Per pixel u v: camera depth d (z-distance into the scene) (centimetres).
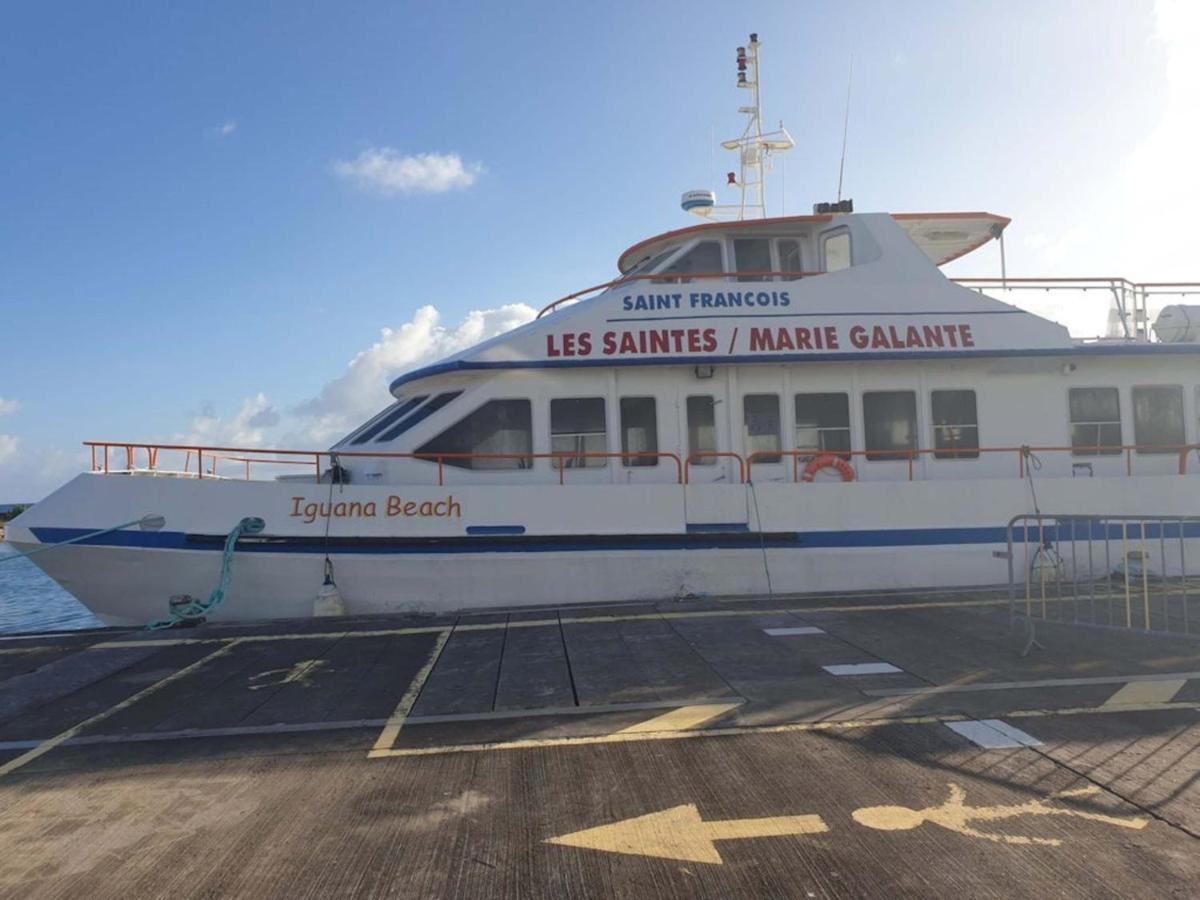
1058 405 1214
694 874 369
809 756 507
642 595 1094
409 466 1129
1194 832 394
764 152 1488
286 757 539
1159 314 1320
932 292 1179
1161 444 1231
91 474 1059
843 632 868
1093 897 339
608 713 611
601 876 370
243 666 796
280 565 1054
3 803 475
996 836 395
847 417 1175
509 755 528
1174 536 1176
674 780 476
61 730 614
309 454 1116
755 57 1501
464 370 1131
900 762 492
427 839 411
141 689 726
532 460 1138
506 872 376
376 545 1061
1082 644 798
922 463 1177
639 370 1153
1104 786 448
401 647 857
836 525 1118
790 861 377
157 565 1045
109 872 387
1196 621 894
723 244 1225
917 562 1130
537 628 928
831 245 1230
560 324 1141
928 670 709
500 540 1073
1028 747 511
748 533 1105
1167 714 571
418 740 564
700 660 763
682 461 1149
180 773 515
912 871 365
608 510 1092
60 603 2612
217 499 1052
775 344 1139
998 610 977
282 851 404
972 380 1197
